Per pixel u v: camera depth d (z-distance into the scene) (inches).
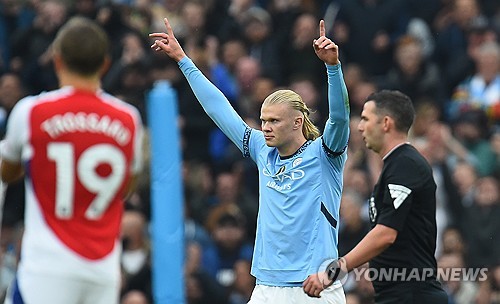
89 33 932.6
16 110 921.5
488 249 1872.5
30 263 914.1
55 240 913.5
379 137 1125.1
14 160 930.7
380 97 1128.8
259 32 2340.1
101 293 927.0
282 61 2325.3
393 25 2390.5
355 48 2370.8
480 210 1898.4
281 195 1129.4
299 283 1114.7
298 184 1123.3
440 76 2353.6
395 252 1109.1
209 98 1181.7
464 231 1895.9
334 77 1091.3
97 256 922.1
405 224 1102.4
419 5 2445.9
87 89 936.9
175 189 1588.3
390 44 2364.7
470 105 2143.2
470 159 2047.2
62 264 911.7
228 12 2400.3
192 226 1913.1
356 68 2239.2
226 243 1897.1
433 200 1114.7
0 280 1679.4
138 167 957.8
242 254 1902.1
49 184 916.0
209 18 2374.5
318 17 2418.8
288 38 2330.2
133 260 1774.1
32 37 2308.1
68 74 935.0
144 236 1795.0
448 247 1844.2
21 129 916.6
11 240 1775.3
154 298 1635.1
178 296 1578.5
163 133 1590.8
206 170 2073.1
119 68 2144.4
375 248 1084.5
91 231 923.4
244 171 2070.6
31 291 908.6
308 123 1145.4
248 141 1171.9
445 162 1978.3
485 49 2253.9
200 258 1840.6
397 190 1094.4
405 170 1101.7
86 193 921.5
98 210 927.0
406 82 2249.0
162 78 2124.8
